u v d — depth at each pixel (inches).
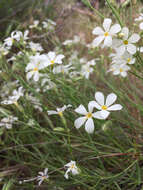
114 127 7.0
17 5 14.0
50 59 5.9
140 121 8.0
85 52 12.8
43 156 7.4
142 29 5.4
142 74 6.7
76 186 7.1
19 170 8.2
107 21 5.0
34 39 9.5
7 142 8.2
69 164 5.6
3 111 7.0
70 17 12.8
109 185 6.2
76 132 8.0
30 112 7.0
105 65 10.6
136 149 6.5
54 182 6.7
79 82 7.7
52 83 6.6
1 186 8.1
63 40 11.8
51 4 12.2
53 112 5.5
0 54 6.9
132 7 6.7
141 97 9.9
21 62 6.6
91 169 7.4
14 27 11.2
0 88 8.8
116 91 7.0
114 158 7.2
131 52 4.9
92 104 5.0
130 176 6.0
